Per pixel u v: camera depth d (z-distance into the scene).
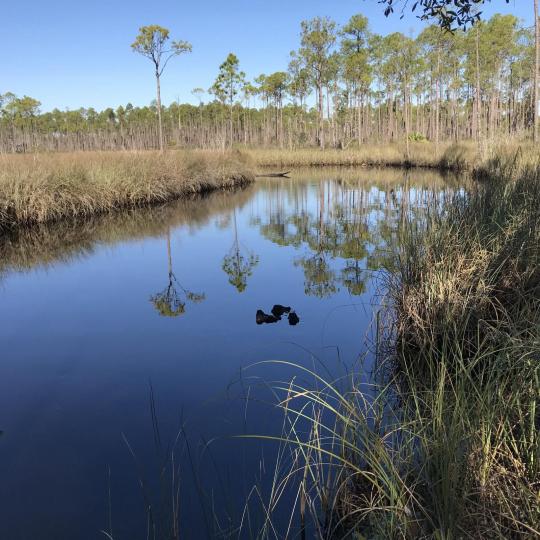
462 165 22.09
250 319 5.04
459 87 35.03
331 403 3.21
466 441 2.08
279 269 7.16
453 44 29.33
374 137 44.47
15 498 2.42
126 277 6.91
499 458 2.07
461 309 3.73
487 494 1.87
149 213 12.97
